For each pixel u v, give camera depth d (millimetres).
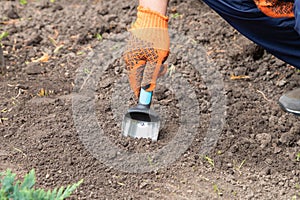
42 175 3570
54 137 3883
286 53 3914
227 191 3525
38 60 4809
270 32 3830
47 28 5234
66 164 3656
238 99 4352
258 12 3705
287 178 3668
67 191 2889
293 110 4137
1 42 5004
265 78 4621
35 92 4379
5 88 4426
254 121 4109
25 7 5621
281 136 3969
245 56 4816
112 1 5637
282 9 3646
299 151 3889
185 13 5402
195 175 3635
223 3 3773
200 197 3469
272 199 3488
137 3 5547
